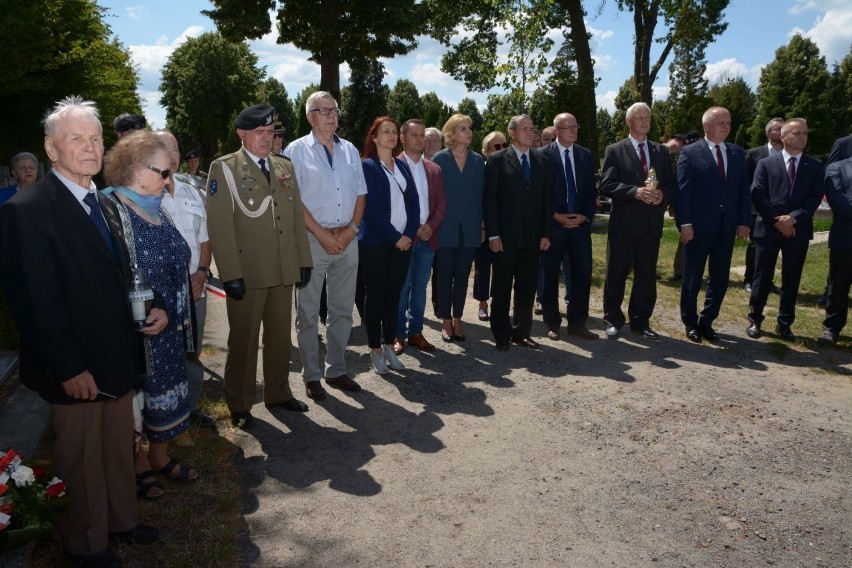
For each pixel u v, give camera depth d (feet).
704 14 35.96
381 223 15.78
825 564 9.36
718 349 19.48
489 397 15.39
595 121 43.68
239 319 13.09
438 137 22.27
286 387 14.32
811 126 144.66
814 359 18.69
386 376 16.62
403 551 9.37
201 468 11.48
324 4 69.56
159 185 9.25
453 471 11.80
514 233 18.38
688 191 19.65
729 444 13.15
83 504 8.36
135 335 8.80
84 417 8.20
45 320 7.55
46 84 51.72
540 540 9.72
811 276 30.60
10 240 7.47
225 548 9.16
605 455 12.57
